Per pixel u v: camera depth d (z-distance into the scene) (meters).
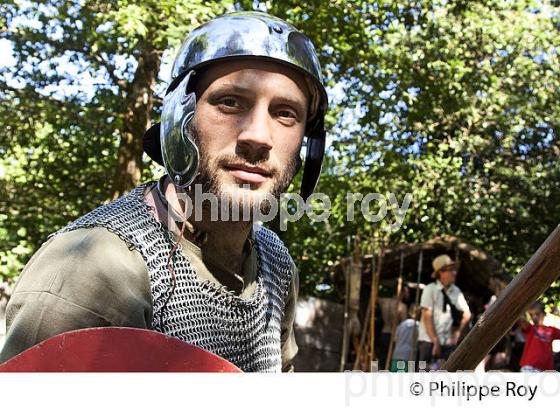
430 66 11.02
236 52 1.54
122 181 10.19
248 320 1.72
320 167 1.86
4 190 11.27
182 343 1.32
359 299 11.31
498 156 13.90
